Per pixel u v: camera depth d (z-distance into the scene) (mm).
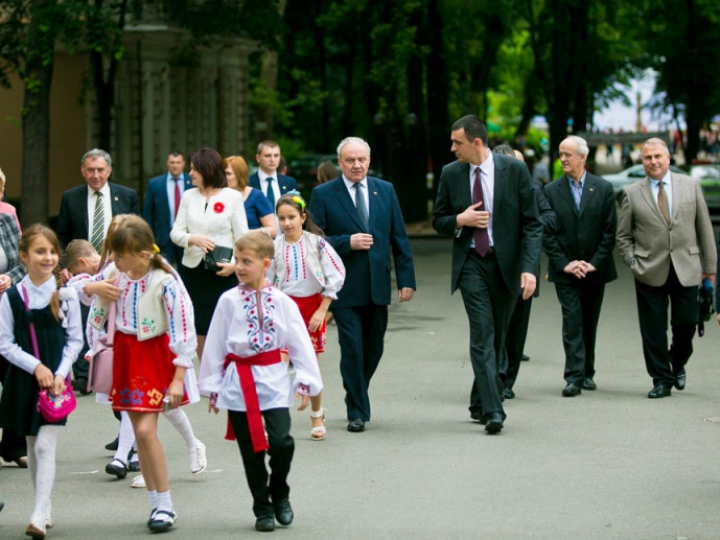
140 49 33781
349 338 10383
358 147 10547
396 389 12594
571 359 12180
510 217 10266
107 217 12828
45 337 7395
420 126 39531
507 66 62062
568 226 12344
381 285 10500
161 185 13391
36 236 7438
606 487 8273
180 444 9992
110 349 7504
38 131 24766
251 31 29797
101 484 8648
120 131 34219
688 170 47156
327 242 10344
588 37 51281
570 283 12344
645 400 11828
